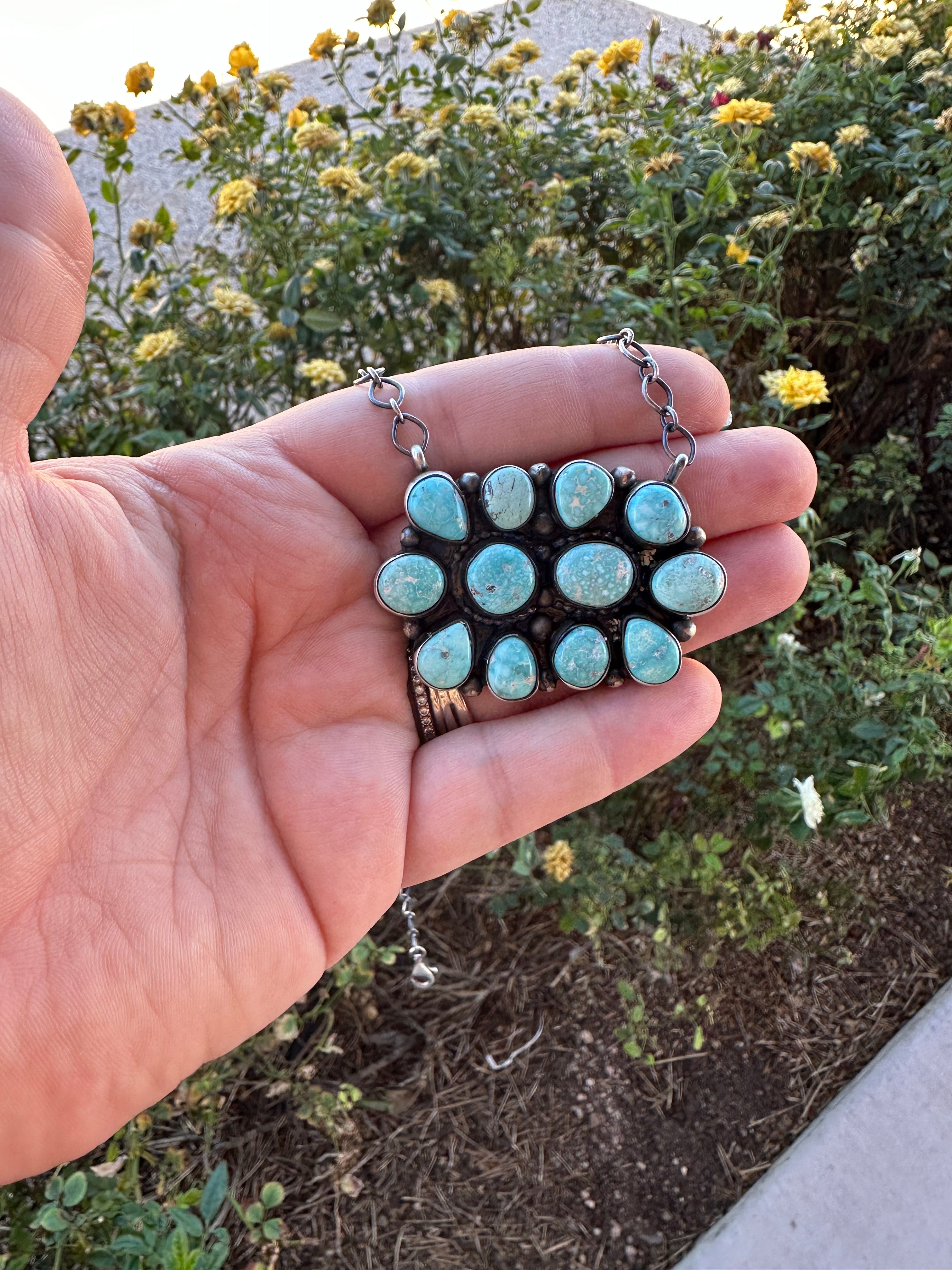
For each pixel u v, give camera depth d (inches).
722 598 7.0
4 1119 5.0
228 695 6.3
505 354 7.0
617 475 6.8
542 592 6.9
